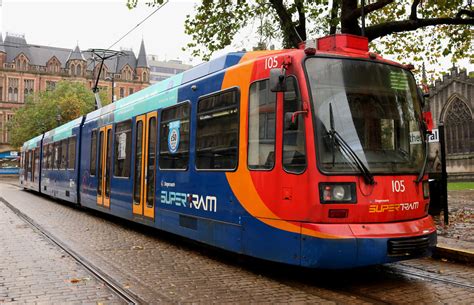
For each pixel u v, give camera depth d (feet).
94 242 33.14
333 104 21.03
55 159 67.62
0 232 37.17
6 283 21.42
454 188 102.37
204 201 26.55
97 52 92.53
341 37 23.48
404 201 21.44
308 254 19.92
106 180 43.39
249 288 20.92
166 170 31.32
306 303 18.61
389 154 21.70
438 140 38.86
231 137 24.64
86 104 184.85
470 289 20.89
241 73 24.45
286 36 50.11
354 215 20.15
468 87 151.84
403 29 43.91
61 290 20.26
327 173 19.98
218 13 53.16
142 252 29.58
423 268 25.36
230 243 24.16
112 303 18.39
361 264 19.65
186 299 19.08
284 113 21.47
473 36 51.57
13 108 279.28
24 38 293.64
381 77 22.76
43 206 62.59
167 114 32.04
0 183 158.61
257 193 22.44
